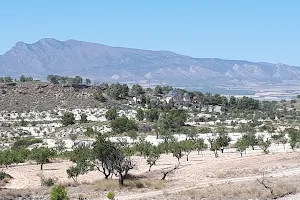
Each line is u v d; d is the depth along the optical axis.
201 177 91.44
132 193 73.94
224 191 70.88
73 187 82.81
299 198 66.44
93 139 196.88
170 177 95.06
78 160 104.25
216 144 144.50
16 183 99.12
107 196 65.69
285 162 102.31
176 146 126.50
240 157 120.00
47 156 125.56
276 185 74.44
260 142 157.88
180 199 66.62
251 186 74.50
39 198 70.94
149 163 104.50
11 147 183.62
